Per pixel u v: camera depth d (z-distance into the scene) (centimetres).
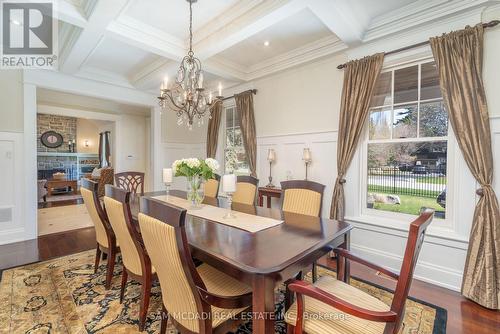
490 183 213
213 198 304
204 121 530
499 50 213
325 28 288
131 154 718
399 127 281
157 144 522
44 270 263
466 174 230
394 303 111
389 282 247
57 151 884
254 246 142
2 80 344
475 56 217
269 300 116
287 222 192
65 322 181
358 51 298
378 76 278
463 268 230
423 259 254
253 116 423
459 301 215
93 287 229
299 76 365
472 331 176
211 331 122
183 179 566
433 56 243
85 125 942
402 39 266
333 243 162
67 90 400
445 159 251
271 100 402
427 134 262
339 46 308
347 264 177
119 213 174
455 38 228
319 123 342
